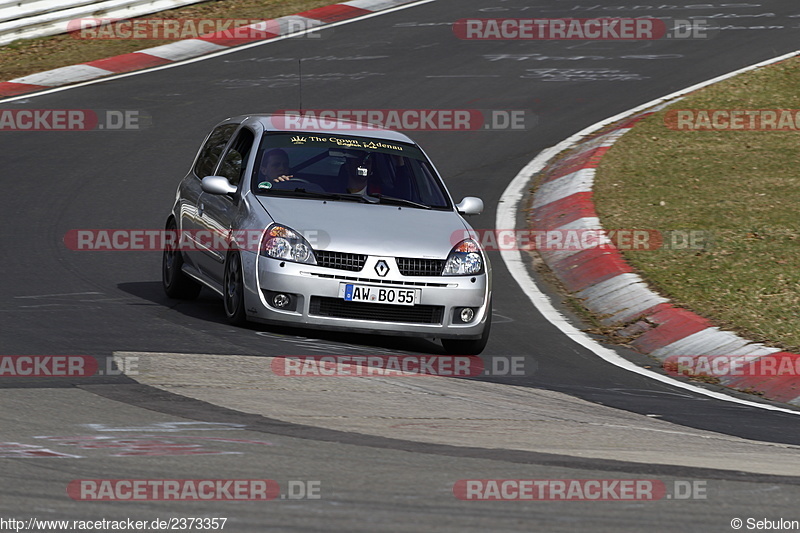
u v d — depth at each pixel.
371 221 31.67
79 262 39.88
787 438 24.81
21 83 69.75
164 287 36.81
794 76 70.44
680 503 17.78
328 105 66.62
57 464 18.27
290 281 30.20
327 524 15.69
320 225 31.02
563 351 33.53
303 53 79.25
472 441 21.58
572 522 16.42
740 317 35.97
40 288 35.56
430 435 21.86
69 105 65.62
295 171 33.38
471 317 31.42
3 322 30.17
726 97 67.06
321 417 22.73
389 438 21.31
